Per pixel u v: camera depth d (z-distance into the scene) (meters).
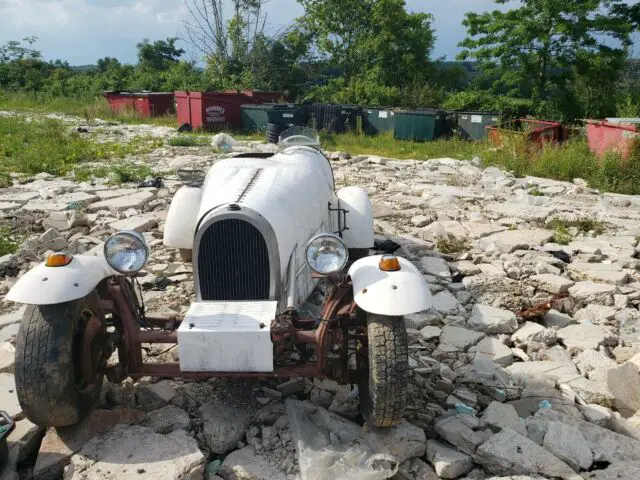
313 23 31.45
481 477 3.43
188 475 3.25
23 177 11.62
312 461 3.34
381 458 3.39
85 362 3.56
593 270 6.61
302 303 4.52
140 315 3.96
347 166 13.73
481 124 18.81
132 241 3.74
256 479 3.30
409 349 4.78
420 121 19.16
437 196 10.41
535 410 4.04
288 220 4.30
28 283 3.37
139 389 4.04
